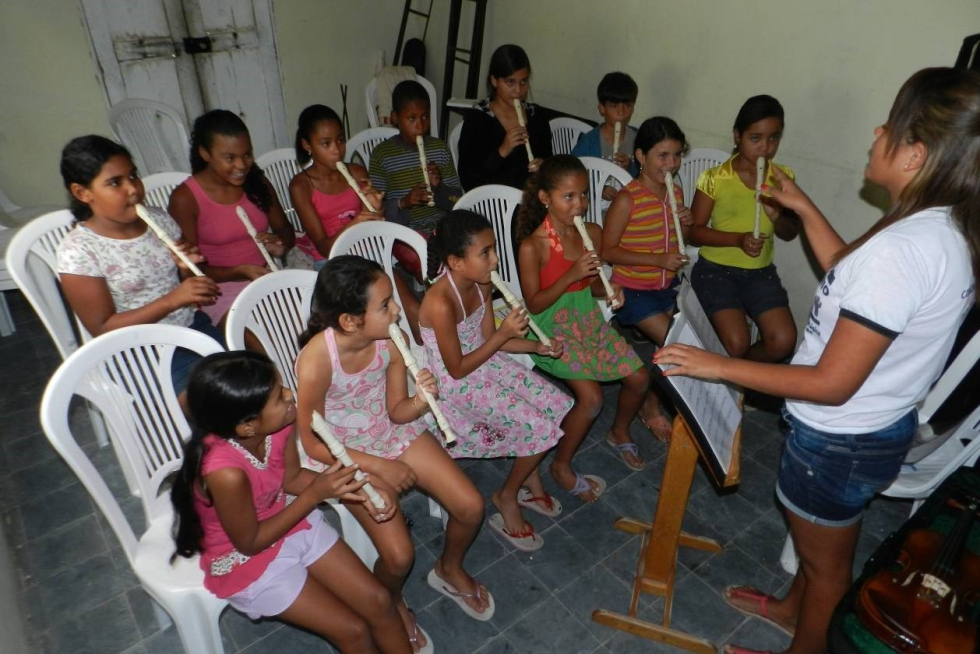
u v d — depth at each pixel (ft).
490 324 7.13
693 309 5.72
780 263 10.89
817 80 9.59
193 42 13.83
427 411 6.68
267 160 10.66
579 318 7.68
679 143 8.01
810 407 4.81
